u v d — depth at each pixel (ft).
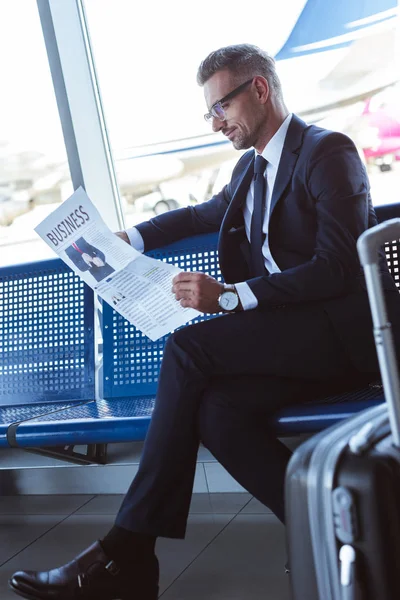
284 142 6.10
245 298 5.54
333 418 5.10
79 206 6.44
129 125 10.49
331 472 2.91
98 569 5.08
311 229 5.95
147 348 7.83
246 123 6.24
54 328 8.29
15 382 8.41
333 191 5.67
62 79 9.96
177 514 5.23
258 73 6.24
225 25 10.12
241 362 5.44
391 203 6.82
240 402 5.31
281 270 6.11
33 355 8.36
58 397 8.16
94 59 10.29
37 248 11.23
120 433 6.00
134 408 6.78
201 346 5.39
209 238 7.72
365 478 2.83
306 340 5.50
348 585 2.80
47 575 5.08
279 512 5.09
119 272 6.28
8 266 8.53
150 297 6.09
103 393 7.95
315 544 2.97
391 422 2.98
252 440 5.16
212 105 6.35
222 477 8.69
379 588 2.79
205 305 5.60
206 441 5.27
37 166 10.90
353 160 5.84
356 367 5.62
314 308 5.58
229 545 6.89
